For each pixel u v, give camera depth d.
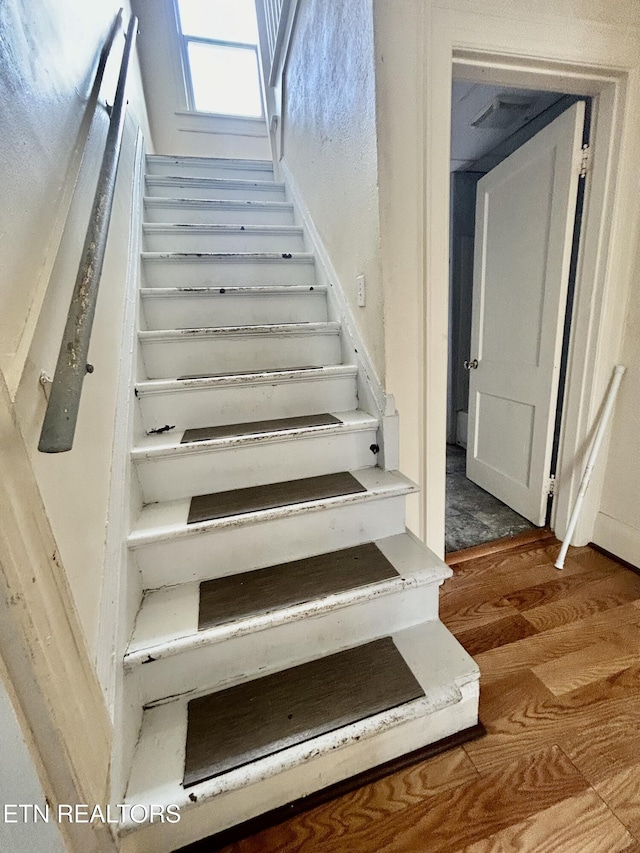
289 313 1.88
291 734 0.88
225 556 1.17
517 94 1.96
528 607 1.51
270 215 2.40
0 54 0.71
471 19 1.22
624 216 1.52
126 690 0.87
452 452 3.40
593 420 1.73
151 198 2.23
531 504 2.08
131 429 1.24
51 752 0.62
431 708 0.94
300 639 1.06
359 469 1.49
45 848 0.64
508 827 0.85
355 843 0.84
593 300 1.63
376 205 1.29
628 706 1.10
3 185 0.67
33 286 0.74
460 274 3.30
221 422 1.50
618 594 1.55
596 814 0.87
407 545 1.30
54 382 0.63
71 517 0.78
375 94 1.20
